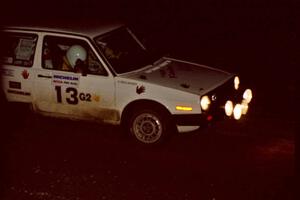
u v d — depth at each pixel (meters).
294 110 8.06
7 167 6.50
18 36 7.35
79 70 6.97
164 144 7.03
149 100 6.77
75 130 7.62
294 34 10.68
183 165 6.46
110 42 7.22
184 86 6.77
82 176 6.24
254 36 10.88
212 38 11.00
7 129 7.68
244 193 5.78
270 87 8.97
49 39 7.18
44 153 6.88
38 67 7.23
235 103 7.29
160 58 7.60
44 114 7.45
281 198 5.64
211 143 7.06
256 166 6.39
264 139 7.16
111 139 7.29
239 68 9.73
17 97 7.47
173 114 6.70
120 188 5.94
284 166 6.37
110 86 6.89
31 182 6.12
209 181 6.05
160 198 5.71
